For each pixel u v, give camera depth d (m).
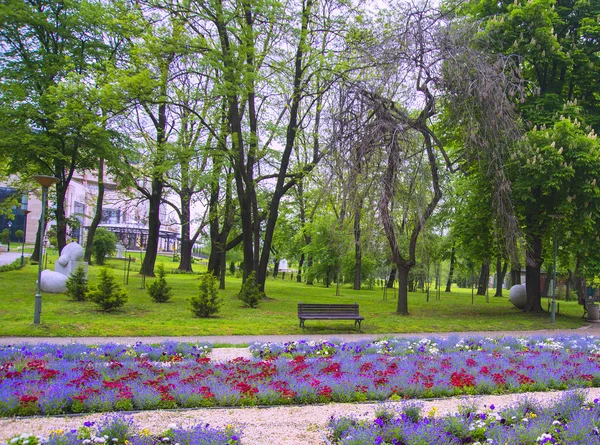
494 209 18.00
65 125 20.48
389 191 15.12
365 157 15.46
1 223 65.56
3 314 14.16
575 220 18.17
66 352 9.57
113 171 26.48
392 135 15.32
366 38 20.41
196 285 27.39
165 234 60.12
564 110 19.09
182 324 14.50
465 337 13.69
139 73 18.89
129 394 6.49
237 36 20.06
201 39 19.53
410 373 8.32
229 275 52.09
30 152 22.59
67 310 15.74
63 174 25.42
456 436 5.38
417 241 20.38
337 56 20.30
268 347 10.94
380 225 15.45
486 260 22.31
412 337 13.33
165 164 21.80
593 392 7.82
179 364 8.90
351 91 16.20
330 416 6.09
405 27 16.98
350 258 37.66
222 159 24.67
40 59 24.72
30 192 36.53
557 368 9.09
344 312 15.18
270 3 19.70
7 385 6.76
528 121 18.92
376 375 8.08
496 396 7.45
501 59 16.86
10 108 22.66
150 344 11.05
